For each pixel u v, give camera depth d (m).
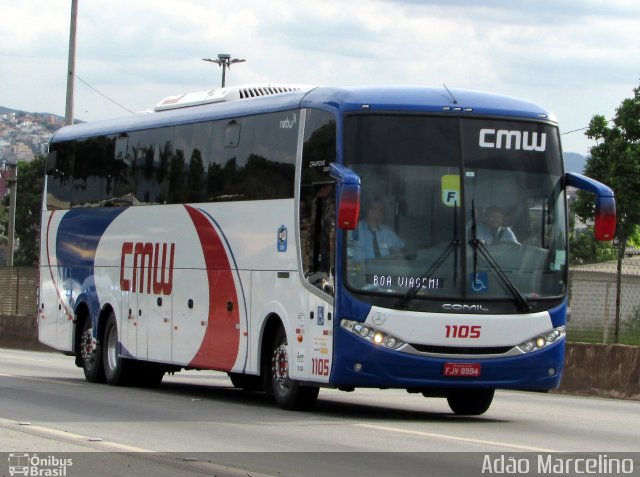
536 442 16.27
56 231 28.89
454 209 18.48
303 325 19.14
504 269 18.52
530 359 18.50
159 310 24.11
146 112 25.67
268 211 20.48
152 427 17.25
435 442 15.89
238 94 22.45
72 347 27.69
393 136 18.52
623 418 20.53
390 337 18.05
